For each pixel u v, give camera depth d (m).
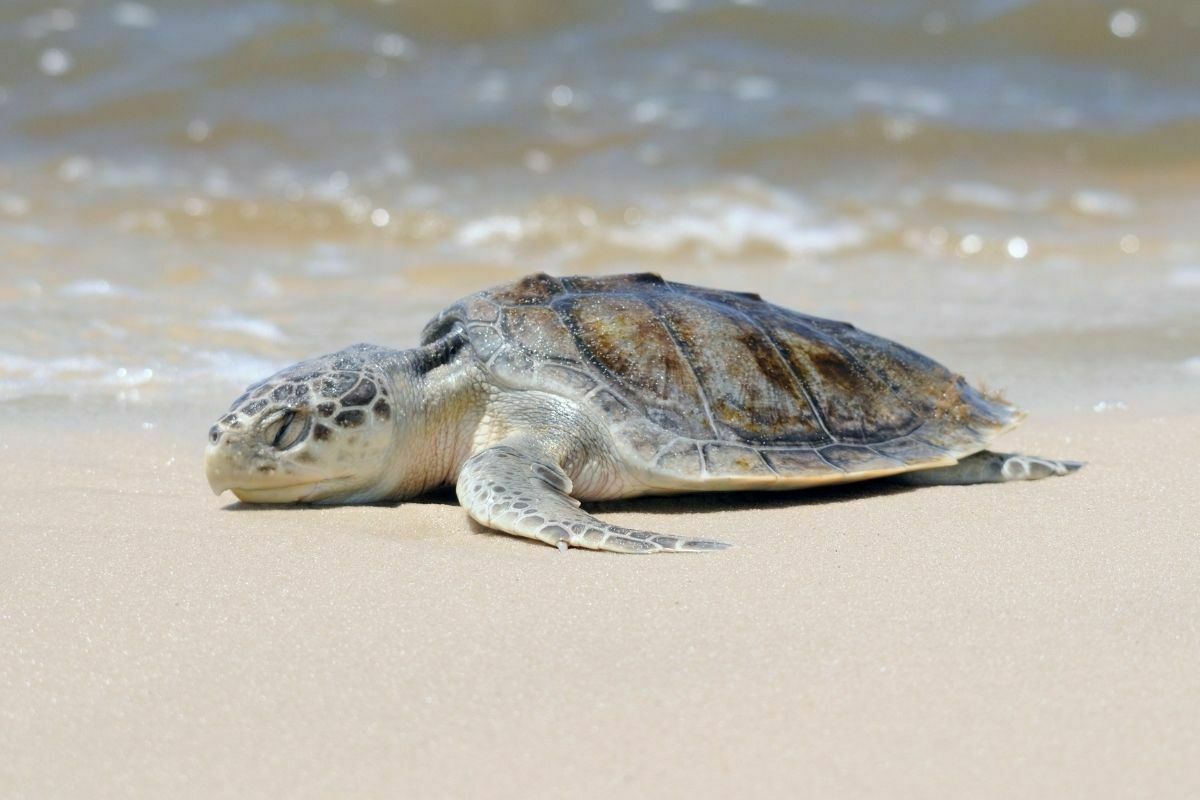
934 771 5.98
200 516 9.95
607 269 22.78
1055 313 18.95
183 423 12.96
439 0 35.19
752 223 25.69
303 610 7.89
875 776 5.95
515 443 10.08
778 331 11.02
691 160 28.91
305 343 16.30
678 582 8.26
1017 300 20.09
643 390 10.22
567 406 10.26
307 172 27.17
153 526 9.61
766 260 23.94
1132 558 8.66
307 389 10.11
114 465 11.50
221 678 7.00
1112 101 35.06
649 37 35.84
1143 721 6.39
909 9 38.41
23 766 6.17
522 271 22.08
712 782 5.92
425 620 7.68
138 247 22.34
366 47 33.47
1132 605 7.76
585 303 10.75
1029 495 10.45
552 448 10.07
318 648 7.33
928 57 37.06
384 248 23.77
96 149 27.89
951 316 18.69
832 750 6.18
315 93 31.41
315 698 6.77
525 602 7.93
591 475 10.21
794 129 30.72
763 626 7.52
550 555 8.90
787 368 10.70
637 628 7.51
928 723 6.40
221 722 6.55
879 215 26.67
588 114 30.98
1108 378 14.92
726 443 10.09
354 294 19.86
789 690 6.74
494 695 6.75
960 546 9.02
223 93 30.81
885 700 6.63
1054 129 32.38
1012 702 6.60
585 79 33.09
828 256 24.28
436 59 33.69
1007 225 26.36
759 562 8.68
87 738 6.43
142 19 33.50
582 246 24.33
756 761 6.09
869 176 29.20
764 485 10.05
